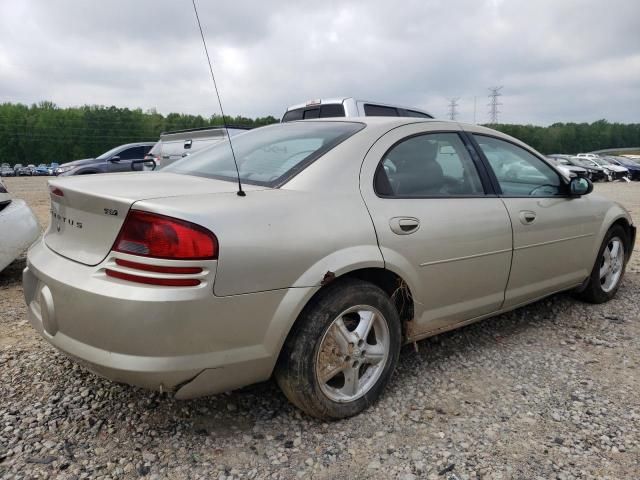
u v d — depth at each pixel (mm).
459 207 2930
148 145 14711
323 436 2389
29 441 2293
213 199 2162
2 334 3471
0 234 4395
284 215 2248
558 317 3990
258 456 2238
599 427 2469
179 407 2596
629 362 3197
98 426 2424
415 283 2688
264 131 3297
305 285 2244
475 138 3314
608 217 4117
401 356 3254
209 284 2006
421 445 2326
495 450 2291
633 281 5023
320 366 2377
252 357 2176
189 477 2102
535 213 3391
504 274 3209
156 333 1953
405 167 2828
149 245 1974
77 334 2107
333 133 2857
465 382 2920
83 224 2223
